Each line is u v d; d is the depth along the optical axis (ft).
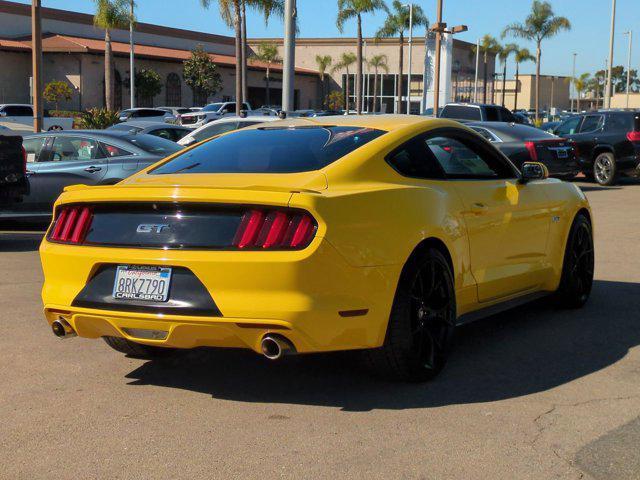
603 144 64.59
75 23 184.96
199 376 15.93
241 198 12.92
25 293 23.82
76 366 16.63
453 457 11.76
